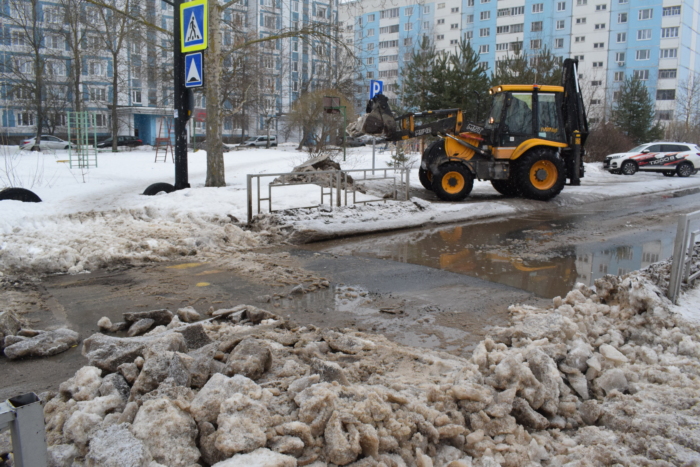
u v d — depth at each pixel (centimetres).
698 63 6856
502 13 7156
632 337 457
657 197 1630
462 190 1352
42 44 4862
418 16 7556
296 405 304
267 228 959
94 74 5181
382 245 906
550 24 6912
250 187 985
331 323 523
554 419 337
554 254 844
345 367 390
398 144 2156
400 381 366
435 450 295
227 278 685
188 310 523
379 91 1503
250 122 5509
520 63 2830
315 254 834
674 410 336
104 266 741
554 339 422
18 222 919
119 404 314
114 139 3750
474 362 371
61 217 966
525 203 1347
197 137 5666
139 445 255
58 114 4581
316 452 274
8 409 209
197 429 280
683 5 6266
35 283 657
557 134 1366
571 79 1380
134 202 1138
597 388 375
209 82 1372
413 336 489
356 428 280
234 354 365
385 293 627
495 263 782
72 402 321
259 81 4316
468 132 1359
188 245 838
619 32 6594
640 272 605
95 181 1587
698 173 2633
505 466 288
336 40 1580
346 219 1023
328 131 2805
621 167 2544
